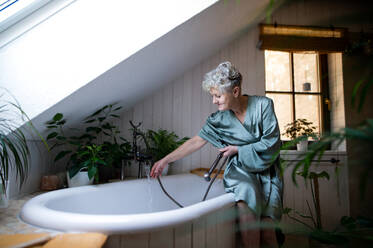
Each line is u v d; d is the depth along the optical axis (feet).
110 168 7.00
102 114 6.59
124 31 4.67
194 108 7.81
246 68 8.02
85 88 4.66
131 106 7.43
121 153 6.12
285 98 8.18
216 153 7.69
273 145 4.39
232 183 4.32
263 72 8.07
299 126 7.41
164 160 5.09
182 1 4.85
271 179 4.50
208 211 3.13
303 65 8.32
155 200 5.47
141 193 5.23
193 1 4.88
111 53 4.60
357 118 7.14
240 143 4.77
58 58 4.49
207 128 5.20
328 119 8.04
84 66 4.54
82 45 4.56
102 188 4.58
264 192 4.34
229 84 4.42
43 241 2.22
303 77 8.30
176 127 7.68
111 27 4.65
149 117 7.62
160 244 2.65
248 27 7.59
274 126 4.54
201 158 7.63
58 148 6.12
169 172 7.44
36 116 4.40
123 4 4.69
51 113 4.66
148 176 5.53
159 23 4.75
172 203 5.75
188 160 7.57
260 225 1.46
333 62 7.92
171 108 7.72
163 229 2.64
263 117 4.61
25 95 4.37
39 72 4.42
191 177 6.23
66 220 2.58
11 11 4.10
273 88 8.19
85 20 4.58
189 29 5.40
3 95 4.30
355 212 7.02
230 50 8.04
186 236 2.85
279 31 6.93
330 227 6.17
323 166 7.22
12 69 4.36
